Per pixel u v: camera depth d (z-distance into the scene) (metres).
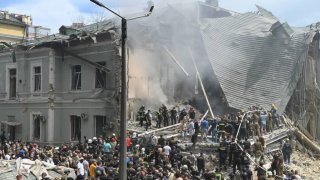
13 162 20.30
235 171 22.61
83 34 33.47
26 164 20.06
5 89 39.28
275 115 30.72
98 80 33.00
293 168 26.31
